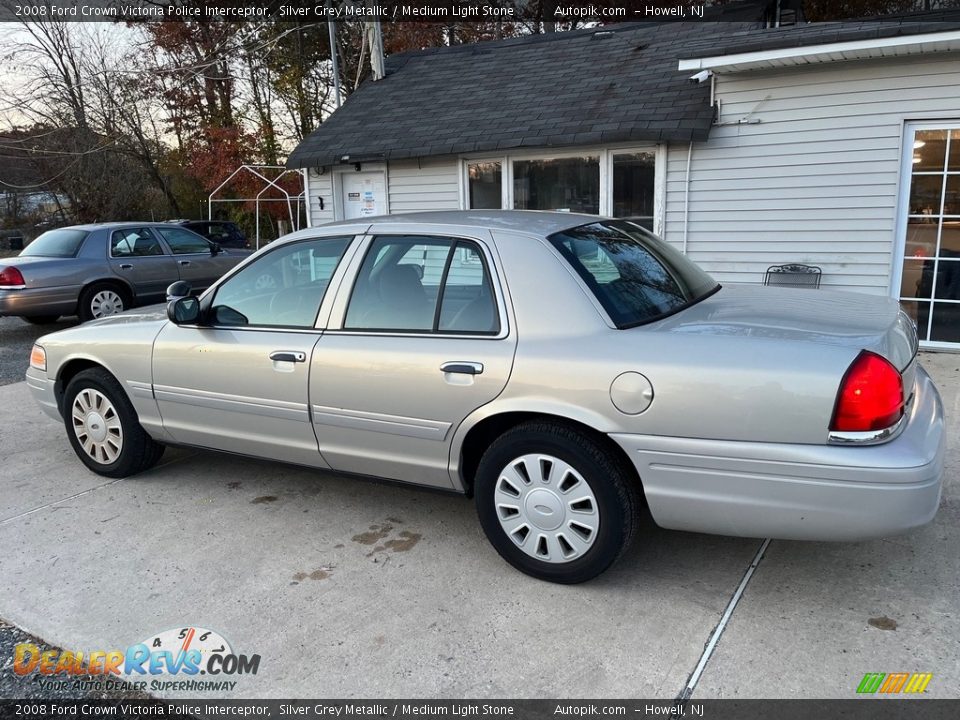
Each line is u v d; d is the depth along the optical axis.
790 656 2.55
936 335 7.11
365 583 3.15
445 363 3.09
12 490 4.33
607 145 8.36
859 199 7.14
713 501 2.69
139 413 4.21
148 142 23.52
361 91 11.30
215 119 23.19
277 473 4.50
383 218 3.65
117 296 10.12
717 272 7.98
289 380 3.53
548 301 2.99
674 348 2.73
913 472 2.43
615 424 2.77
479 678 2.51
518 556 3.11
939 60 6.54
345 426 3.42
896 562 3.16
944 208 6.85
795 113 7.23
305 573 3.25
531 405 2.91
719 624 2.75
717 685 2.42
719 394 2.61
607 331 2.88
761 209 7.61
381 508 3.94
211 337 3.82
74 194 23.39
